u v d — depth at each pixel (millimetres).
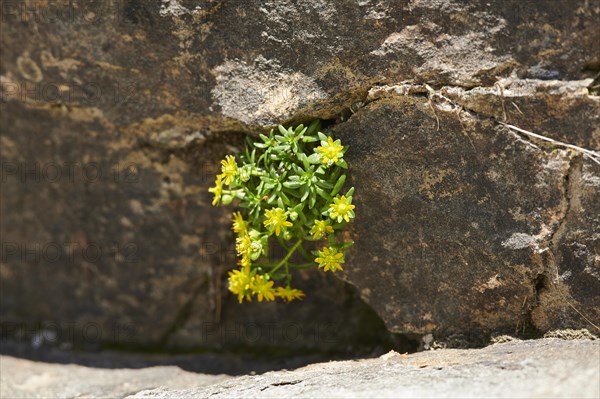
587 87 2582
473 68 2693
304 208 2910
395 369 2699
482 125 2701
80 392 3234
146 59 3111
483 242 2793
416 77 2758
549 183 2660
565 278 2709
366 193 2938
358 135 2889
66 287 3910
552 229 2689
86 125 3443
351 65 2826
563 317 2764
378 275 3051
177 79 3104
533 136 2650
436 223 2861
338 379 2693
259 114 2957
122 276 3791
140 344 3906
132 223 3654
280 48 2900
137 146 3430
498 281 2820
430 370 2592
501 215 2752
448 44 2717
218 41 2979
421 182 2840
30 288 3961
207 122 3137
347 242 2912
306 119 2955
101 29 3107
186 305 3789
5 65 3357
